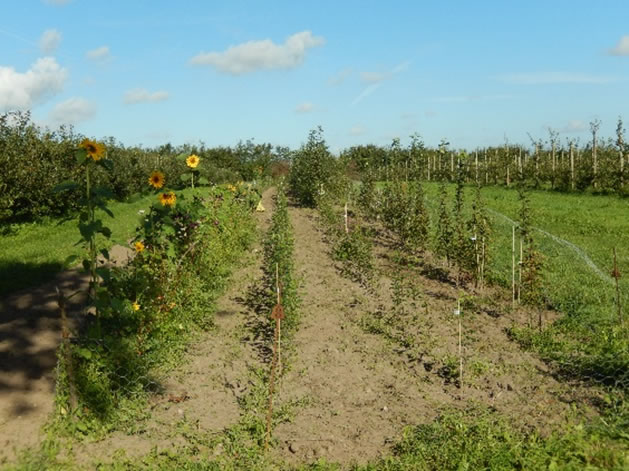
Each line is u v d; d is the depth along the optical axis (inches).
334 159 1034.7
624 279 421.1
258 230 716.7
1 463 182.7
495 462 183.3
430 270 477.7
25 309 329.7
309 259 535.2
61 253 485.7
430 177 1534.2
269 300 345.7
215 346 305.0
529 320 349.7
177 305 321.4
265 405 238.4
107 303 246.4
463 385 259.4
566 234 634.8
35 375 245.4
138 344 262.8
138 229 357.7
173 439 209.3
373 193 776.3
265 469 191.6
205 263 399.5
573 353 286.4
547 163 1288.1
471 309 374.0
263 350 302.2
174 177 1235.9
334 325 345.1
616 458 181.3
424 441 201.5
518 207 872.9
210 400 243.8
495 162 1424.7
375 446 205.6
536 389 250.7
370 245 514.6
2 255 476.7
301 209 1000.2
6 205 643.5
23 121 737.6
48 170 713.6
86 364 227.6
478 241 426.6
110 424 212.8
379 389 258.2
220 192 587.5
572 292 384.2
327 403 244.1
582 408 226.4
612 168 1063.0
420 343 311.6
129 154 1141.1
